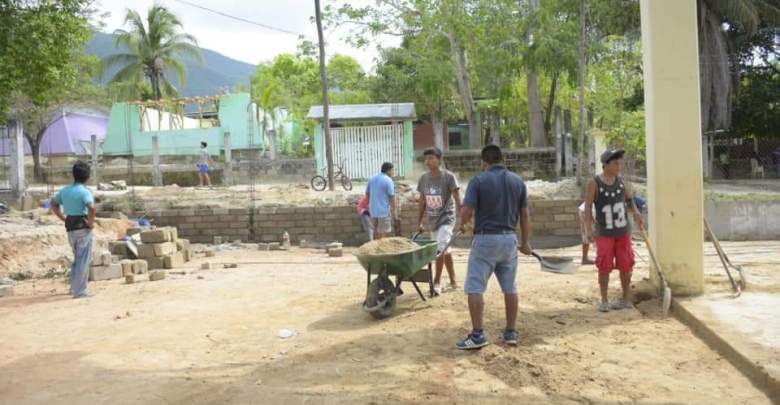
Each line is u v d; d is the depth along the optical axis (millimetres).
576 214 16141
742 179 26406
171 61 42312
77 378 5543
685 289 7418
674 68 7430
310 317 7469
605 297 7246
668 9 7410
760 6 25328
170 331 7027
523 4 27266
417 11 27406
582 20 18797
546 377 5191
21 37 12875
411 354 5879
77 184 9242
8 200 19875
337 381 5246
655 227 7590
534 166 25297
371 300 7059
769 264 9641
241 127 32656
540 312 7254
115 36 41125
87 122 39875
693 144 7387
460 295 8250
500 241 5859
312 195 19828
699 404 4602
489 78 28875
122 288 9719
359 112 24859
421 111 36594
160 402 4926
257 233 17375
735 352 5410
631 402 4660
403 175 24531
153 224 17578
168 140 32875
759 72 28984
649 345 5988
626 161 16891
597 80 25328
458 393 4895
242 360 5922
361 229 17047
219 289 9367
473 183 5926
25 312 8266
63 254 12789
